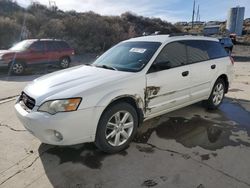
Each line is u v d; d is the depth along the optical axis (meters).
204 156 3.44
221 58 5.39
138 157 3.43
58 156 3.47
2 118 4.92
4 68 11.13
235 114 5.12
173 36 4.51
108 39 26.19
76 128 3.11
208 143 3.83
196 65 4.65
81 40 24.72
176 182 2.88
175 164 3.25
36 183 2.90
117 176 3.01
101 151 3.59
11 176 3.04
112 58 4.45
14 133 4.21
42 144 3.81
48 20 25.03
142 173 3.06
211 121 4.72
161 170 3.12
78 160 3.37
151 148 3.68
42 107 3.14
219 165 3.21
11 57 10.88
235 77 9.78
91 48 23.59
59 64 13.08
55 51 12.70
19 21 22.53
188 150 3.62
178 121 4.71
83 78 3.62
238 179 2.93
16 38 19.50
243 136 4.08
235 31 49.56
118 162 3.31
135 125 3.74
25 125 3.31
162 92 4.02
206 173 3.05
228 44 21.61
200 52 4.91
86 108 3.13
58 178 2.99
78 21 26.27
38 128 3.12
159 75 3.94
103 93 3.28
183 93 4.44
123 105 3.51
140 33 34.19
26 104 3.44
